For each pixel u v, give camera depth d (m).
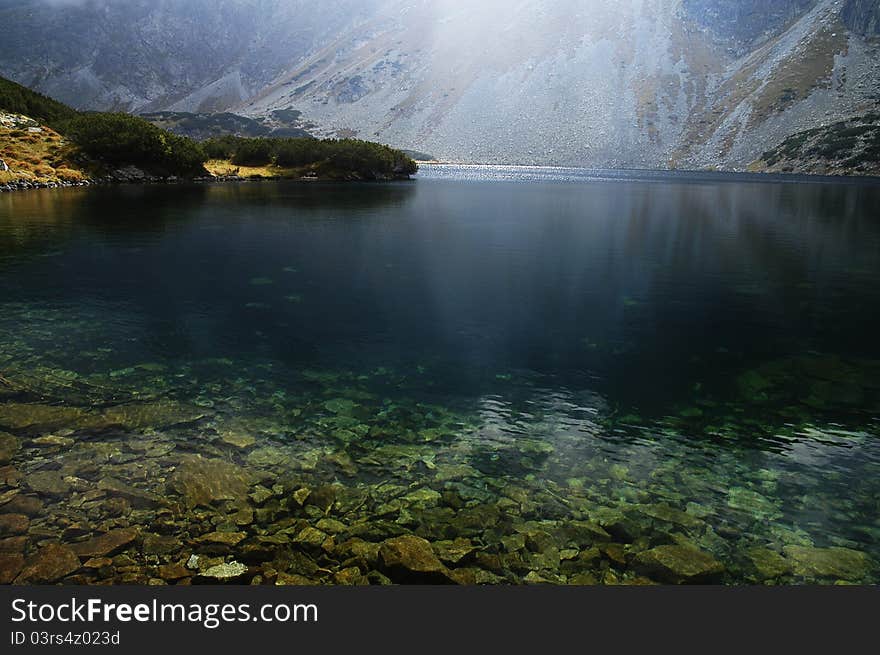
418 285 21.64
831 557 6.69
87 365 12.29
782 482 8.37
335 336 15.23
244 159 93.81
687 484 8.24
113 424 9.42
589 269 25.45
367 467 8.43
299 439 9.24
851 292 21.58
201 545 6.41
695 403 11.30
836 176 167.00
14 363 12.13
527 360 13.74
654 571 6.32
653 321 17.41
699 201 67.75
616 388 12.05
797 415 10.81
